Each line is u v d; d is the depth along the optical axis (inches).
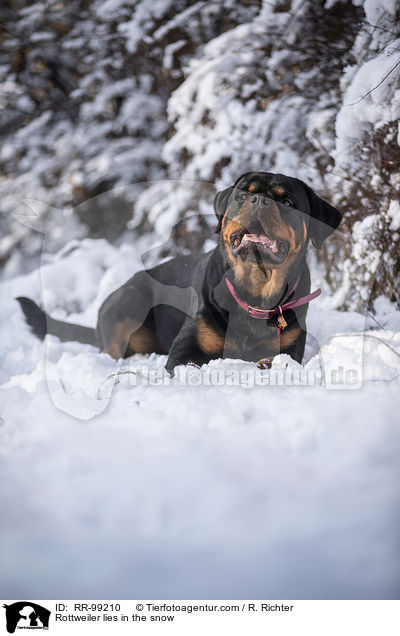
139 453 55.1
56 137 271.3
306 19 163.9
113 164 253.6
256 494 46.2
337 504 44.6
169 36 235.3
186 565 38.7
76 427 62.7
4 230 268.5
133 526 42.9
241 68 178.1
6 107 281.0
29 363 111.3
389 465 50.8
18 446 60.2
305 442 55.6
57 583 37.8
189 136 173.9
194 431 60.2
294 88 170.4
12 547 40.9
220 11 227.0
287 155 148.0
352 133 120.6
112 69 262.5
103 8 236.7
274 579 37.4
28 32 261.1
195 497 46.0
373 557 38.5
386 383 75.2
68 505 45.8
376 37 128.5
